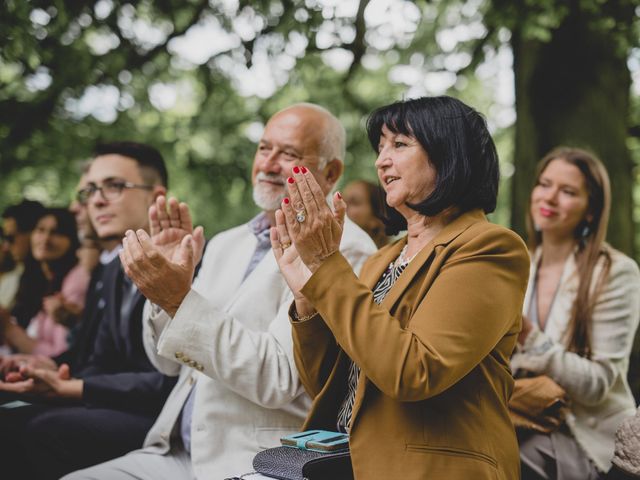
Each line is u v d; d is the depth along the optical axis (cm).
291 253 220
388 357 189
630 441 220
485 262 198
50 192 820
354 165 813
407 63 705
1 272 495
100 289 380
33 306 486
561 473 299
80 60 663
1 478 337
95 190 400
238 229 319
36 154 770
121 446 319
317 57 661
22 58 501
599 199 344
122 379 328
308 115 310
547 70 541
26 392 330
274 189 306
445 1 661
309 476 204
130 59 688
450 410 199
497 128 920
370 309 196
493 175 223
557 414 306
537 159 539
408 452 197
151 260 253
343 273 200
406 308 209
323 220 201
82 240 485
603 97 533
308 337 241
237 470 264
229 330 262
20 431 336
